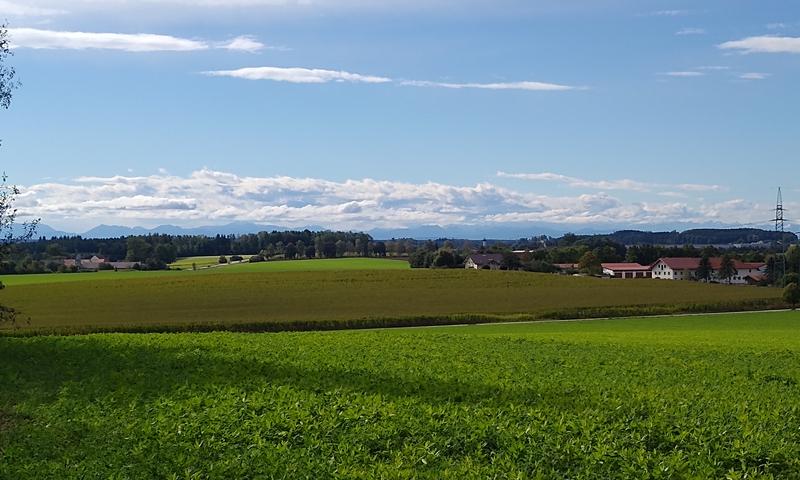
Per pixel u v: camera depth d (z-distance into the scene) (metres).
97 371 26.67
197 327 69.69
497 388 22.23
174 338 41.06
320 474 13.71
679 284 114.38
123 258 191.62
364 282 112.06
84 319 75.06
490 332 62.88
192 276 121.06
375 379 23.94
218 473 13.85
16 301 90.81
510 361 30.62
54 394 22.22
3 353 32.25
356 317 77.00
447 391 21.45
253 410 18.86
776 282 139.50
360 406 18.80
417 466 14.27
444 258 167.75
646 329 67.38
